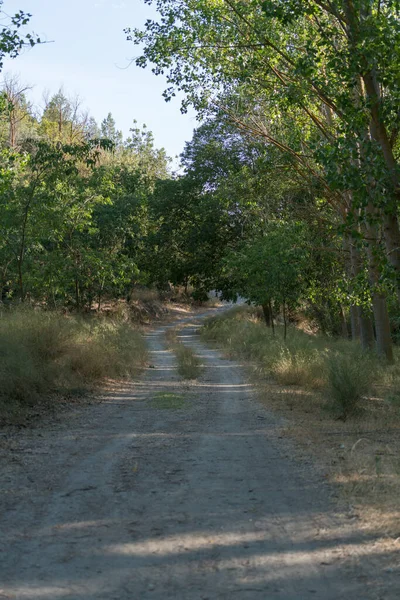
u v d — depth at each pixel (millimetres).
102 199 27172
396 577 3818
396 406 11289
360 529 4668
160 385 15375
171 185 42656
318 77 14461
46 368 12953
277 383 15164
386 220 12461
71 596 3564
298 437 8414
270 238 23188
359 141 11492
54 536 4570
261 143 20812
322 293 26328
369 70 11984
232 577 3834
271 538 4516
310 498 5527
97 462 7012
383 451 7301
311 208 22328
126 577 3836
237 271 28594
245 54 18219
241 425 9672
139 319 50062
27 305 17625
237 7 17547
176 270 44375
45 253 27141
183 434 8844
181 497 5602
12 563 4062
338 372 11156
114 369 16094
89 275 29859
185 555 4191
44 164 20062
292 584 3732
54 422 9891
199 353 26891
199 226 41219
